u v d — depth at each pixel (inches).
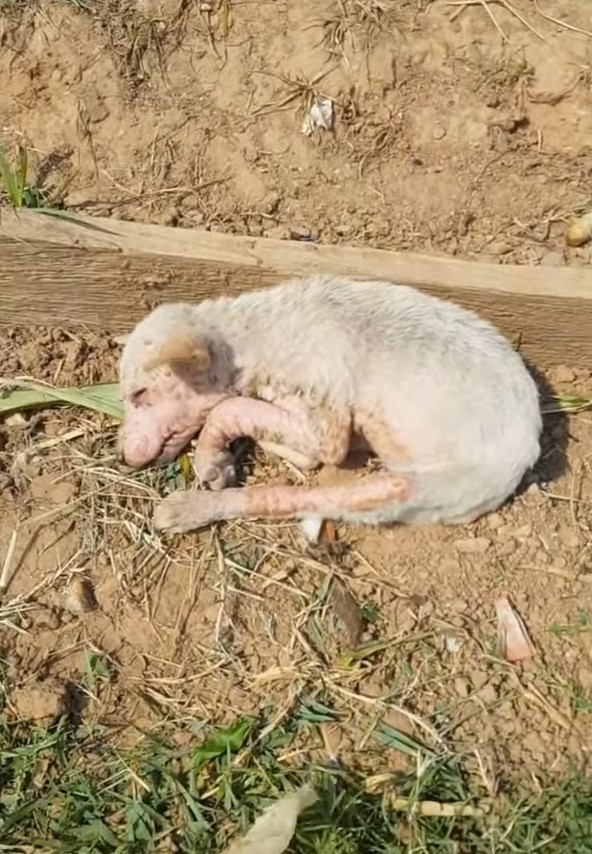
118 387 36.7
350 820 28.5
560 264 39.5
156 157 41.4
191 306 34.6
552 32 42.3
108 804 29.2
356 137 41.7
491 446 32.3
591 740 30.3
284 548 33.7
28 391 36.5
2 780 29.5
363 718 30.6
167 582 33.2
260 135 41.6
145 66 42.3
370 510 33.1
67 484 34.8
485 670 31.5
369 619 32.4
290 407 33.6
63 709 30.4
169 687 31.3
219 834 28.7
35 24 42.4
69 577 33.1
